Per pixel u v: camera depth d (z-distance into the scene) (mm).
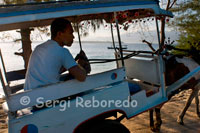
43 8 1930
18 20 1821
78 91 2232
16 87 3229
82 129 2346
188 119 4172
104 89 2418
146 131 3791
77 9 2088
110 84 2645
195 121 4066
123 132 2422
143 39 3420
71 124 2174
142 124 4117
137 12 2672
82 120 2240
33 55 2311
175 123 4027
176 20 9336
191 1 8648
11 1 4102
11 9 1799
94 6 2189
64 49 2193
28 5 1880
